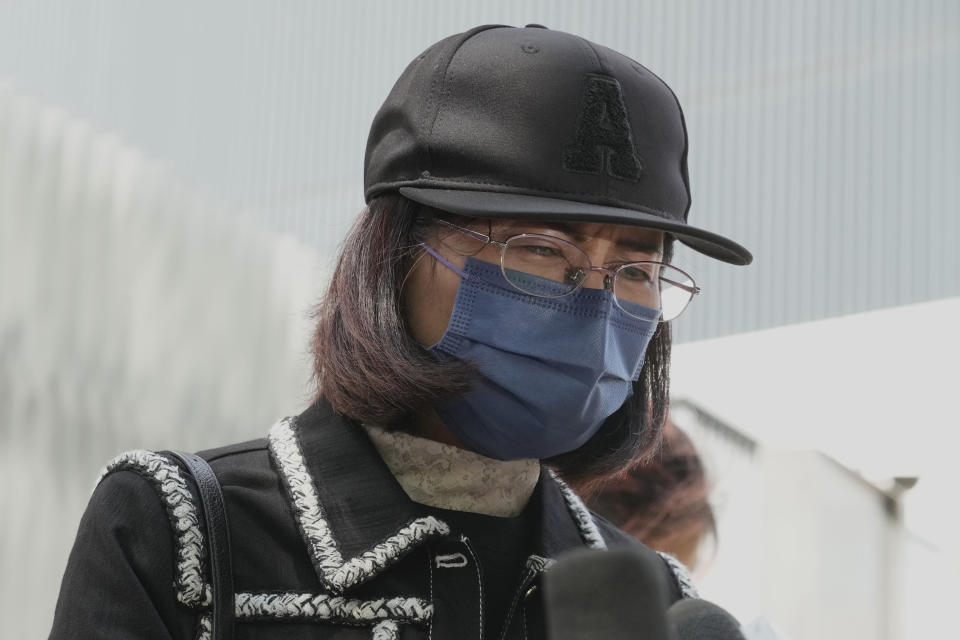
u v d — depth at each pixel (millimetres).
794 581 3438
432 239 1508
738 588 3438
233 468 1469
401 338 1472
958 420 3457
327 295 1588
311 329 1733
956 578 3381
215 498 1393
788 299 3857
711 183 4070
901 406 3535
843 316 3738
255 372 4887
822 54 3967
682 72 4180
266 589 1374
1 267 5242
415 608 1374
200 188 5117
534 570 1453
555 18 4422
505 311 1469
